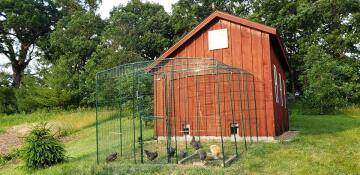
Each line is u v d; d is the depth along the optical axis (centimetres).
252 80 1370
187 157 1075
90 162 1140
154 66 1357
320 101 2866
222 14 1423
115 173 941
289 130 1762
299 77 3494
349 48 3456
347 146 1221
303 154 1062
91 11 4484
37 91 3591
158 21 4500
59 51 4378
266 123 1336
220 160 1003
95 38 4406
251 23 1369
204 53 1465
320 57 3144
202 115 1450
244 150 1148
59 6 4906
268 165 944
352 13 3403
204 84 1453
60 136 2214
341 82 3134
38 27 4603
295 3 3809
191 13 4256
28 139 1252
